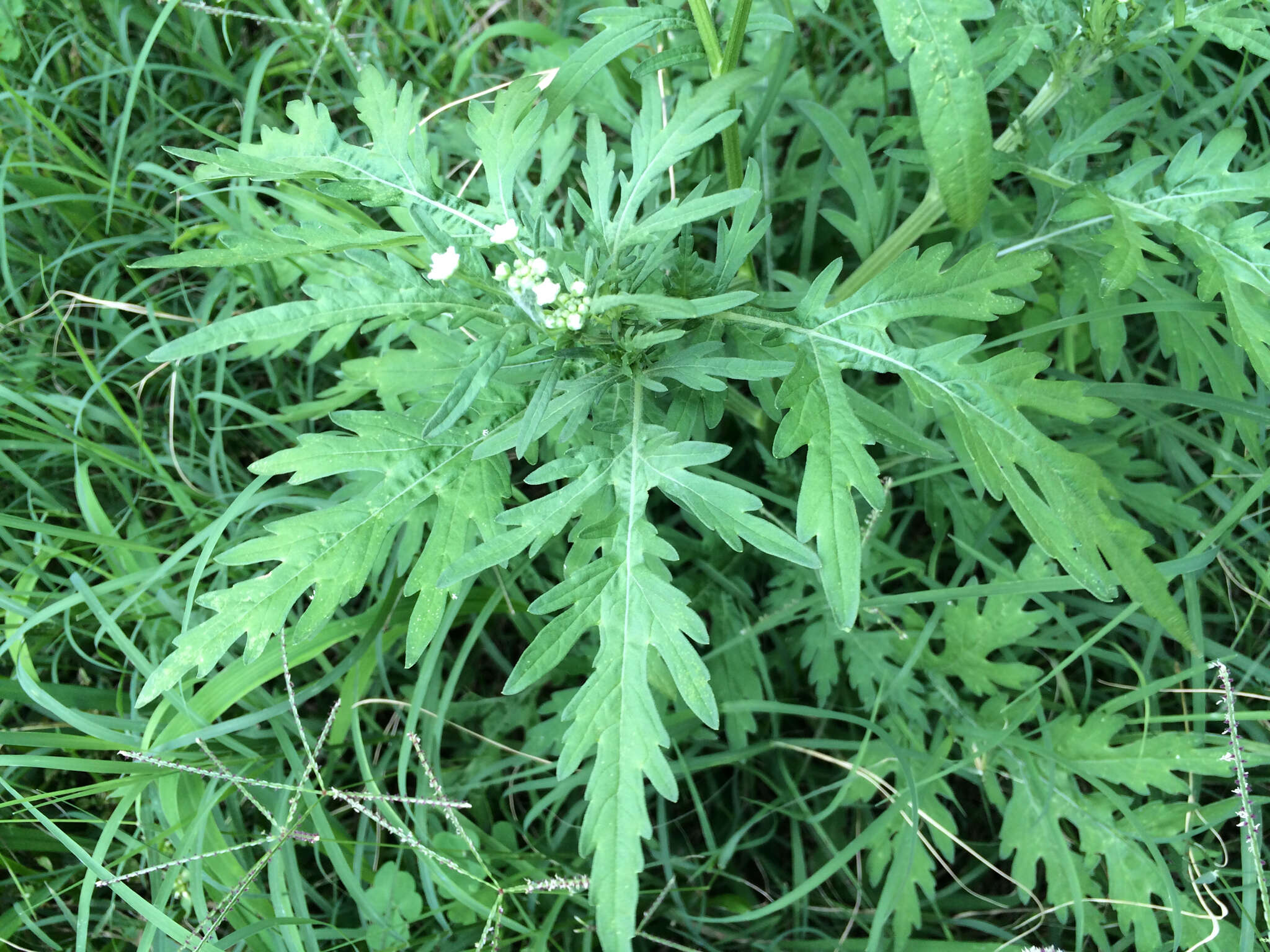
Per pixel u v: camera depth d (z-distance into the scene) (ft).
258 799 0.94
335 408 1.04
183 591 1.02
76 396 1.13
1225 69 1.06
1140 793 0.96
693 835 1.04
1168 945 0.91
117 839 0.96
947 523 1.06
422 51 1.29
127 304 1.08
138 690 0.99
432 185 0.78
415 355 0.94
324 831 0.88
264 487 1.11
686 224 0.78
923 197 1.15
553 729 1.00
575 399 0.74
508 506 1.06
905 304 0.74
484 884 0.91
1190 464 1.03
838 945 0.95
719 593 1.05
